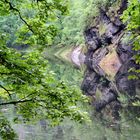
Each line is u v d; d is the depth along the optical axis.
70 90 6.35
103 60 42.22
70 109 6.29
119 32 41.78
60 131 15.29
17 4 6.39
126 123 15.64
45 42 6.67
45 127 16.08
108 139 13.27
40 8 6.32
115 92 23.70
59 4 6.25
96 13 46.19
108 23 43.66
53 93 6.19
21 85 6.10
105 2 43.69
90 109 19.17
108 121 16.33
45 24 6.61
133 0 5.23
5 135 6.55
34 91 6.20
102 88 26.09
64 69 41.31
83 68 41.81
